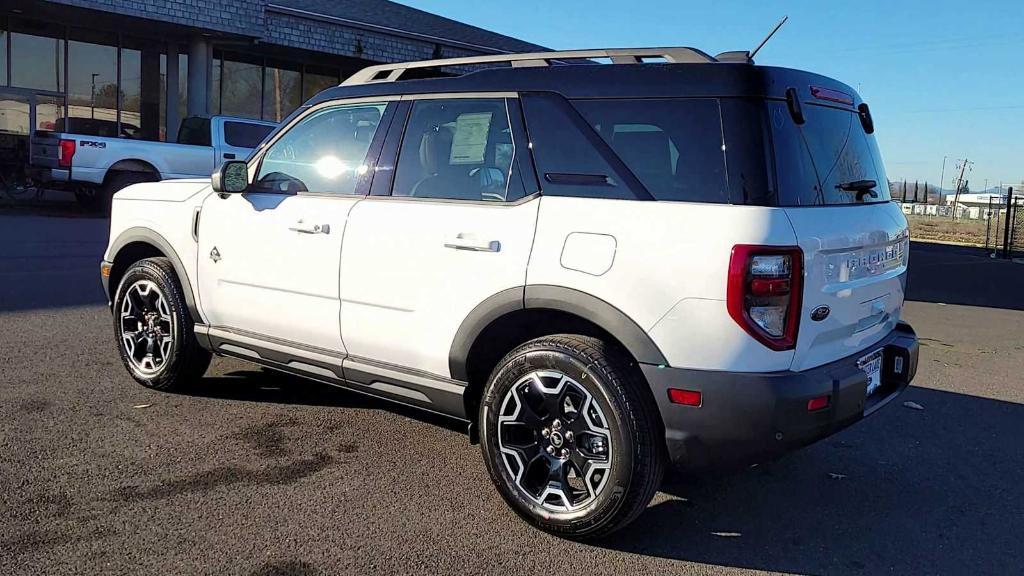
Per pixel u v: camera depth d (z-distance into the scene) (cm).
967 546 357
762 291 305
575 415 338
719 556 339
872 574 330
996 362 735
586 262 332
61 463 392
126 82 1931
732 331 306
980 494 416
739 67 328
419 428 469
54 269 943
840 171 364
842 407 327
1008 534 370
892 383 386
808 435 317
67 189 1519
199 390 522
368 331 403
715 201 318
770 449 313
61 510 344
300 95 2212
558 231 342
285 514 352
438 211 381
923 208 5625
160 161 1520
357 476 398
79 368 553
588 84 355
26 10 1644
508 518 360
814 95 358
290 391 529
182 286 490
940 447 486
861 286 356
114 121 1927
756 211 310
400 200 399
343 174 428
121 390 511
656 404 321
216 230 468
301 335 434
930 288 1304
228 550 318
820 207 337
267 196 452
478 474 407
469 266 364
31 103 1808
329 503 365
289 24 1891
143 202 518
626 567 325
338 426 467
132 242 522
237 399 507
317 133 445
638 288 320
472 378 378
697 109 329
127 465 395
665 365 316
